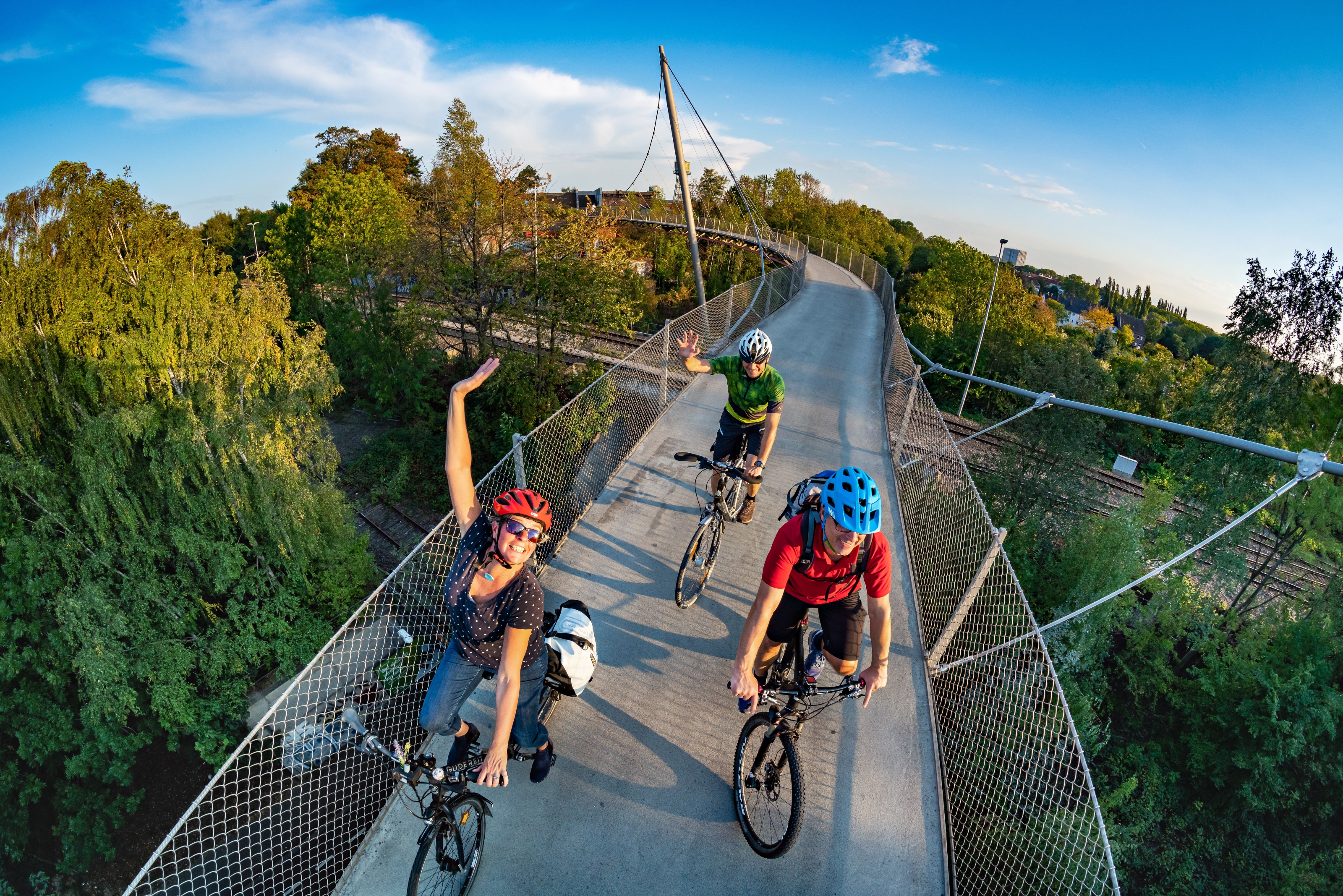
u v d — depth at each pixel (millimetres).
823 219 79375
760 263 59062
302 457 19938
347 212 34594
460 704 3250
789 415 11805
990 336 40281
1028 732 4133
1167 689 23891
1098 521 23984
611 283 27000
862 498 3025
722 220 67312
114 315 17484
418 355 29516
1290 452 4402
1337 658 22797
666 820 3959
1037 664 4227
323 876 3697
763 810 4004
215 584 19297
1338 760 21453
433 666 4609
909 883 3791
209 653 19344
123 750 18859
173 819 19266
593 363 27953
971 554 5594
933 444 8102
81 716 19250
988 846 3963
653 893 3600
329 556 20469
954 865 3932
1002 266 54719
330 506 20547
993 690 4711
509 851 3740
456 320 28703
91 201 17234
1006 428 29359
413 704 4402
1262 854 21688
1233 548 26141
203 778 20078
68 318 16953
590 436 7496
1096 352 61750
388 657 4375
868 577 3236
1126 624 25531
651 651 5238
